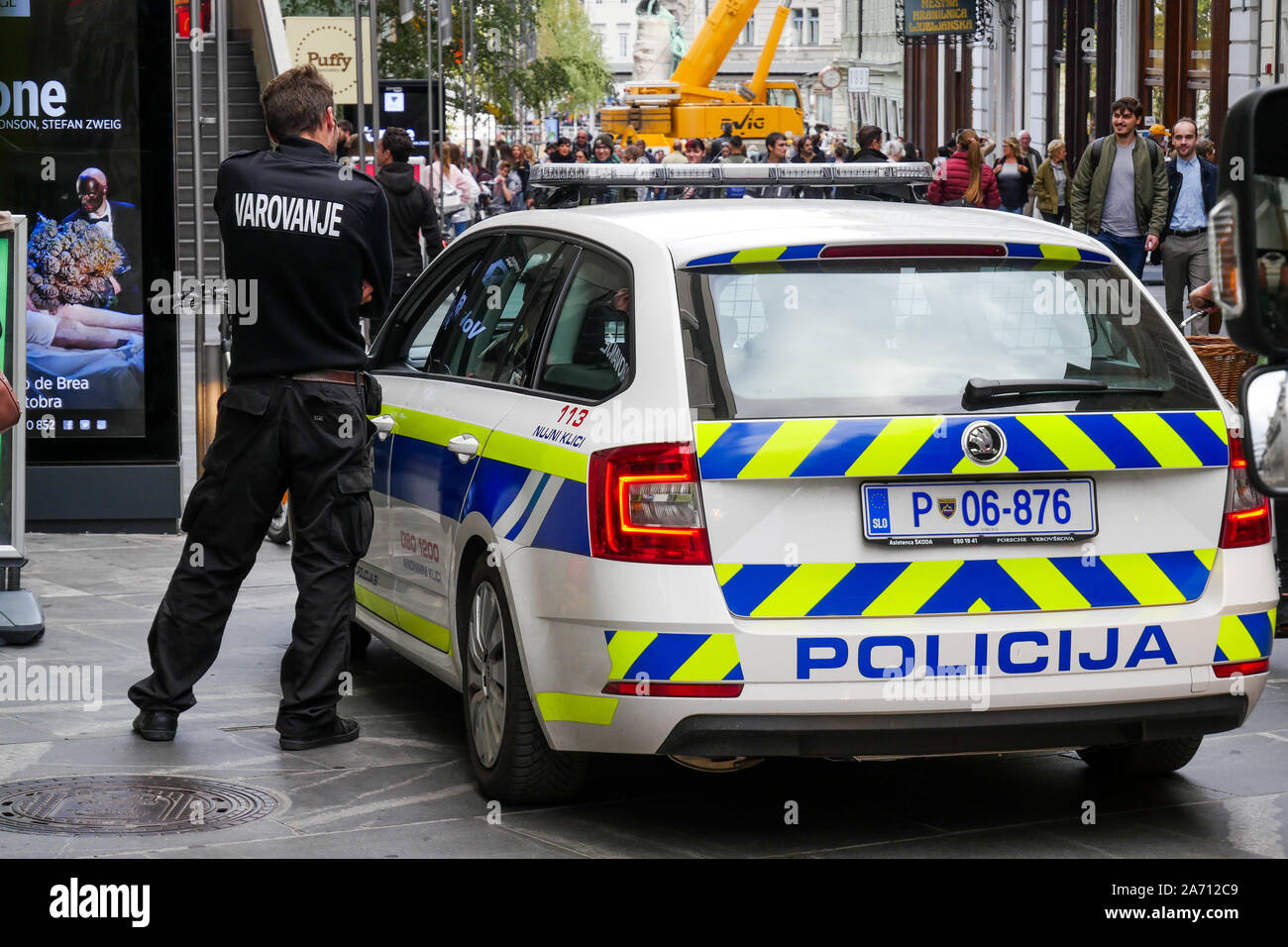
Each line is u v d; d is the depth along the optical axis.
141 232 12.73
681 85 56.44
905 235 6.52
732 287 6.31
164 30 12.55
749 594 5.95
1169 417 6.28
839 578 5.99
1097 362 6.39
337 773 7.22
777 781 7.16
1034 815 6.71
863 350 6.23
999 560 6.09
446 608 7.32
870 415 6.05
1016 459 6.07
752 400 6.07
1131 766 7.12
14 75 12.47
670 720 5.96
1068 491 6.17
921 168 10.61
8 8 12.45
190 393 20.08
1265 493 3.96
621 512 6.02
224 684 8.67
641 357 6.22
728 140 36.94
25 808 6.70
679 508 5.96
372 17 24.33
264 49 33.12
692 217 6.94
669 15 61.94
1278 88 3.77
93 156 12.60
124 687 8.57
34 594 10.11
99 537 12.82
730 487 5.96
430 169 32.44
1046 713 6.09
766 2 133.12
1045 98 50.09
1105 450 6.16
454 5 52.34
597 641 6.09
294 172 7.54
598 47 110.25
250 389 7.56
